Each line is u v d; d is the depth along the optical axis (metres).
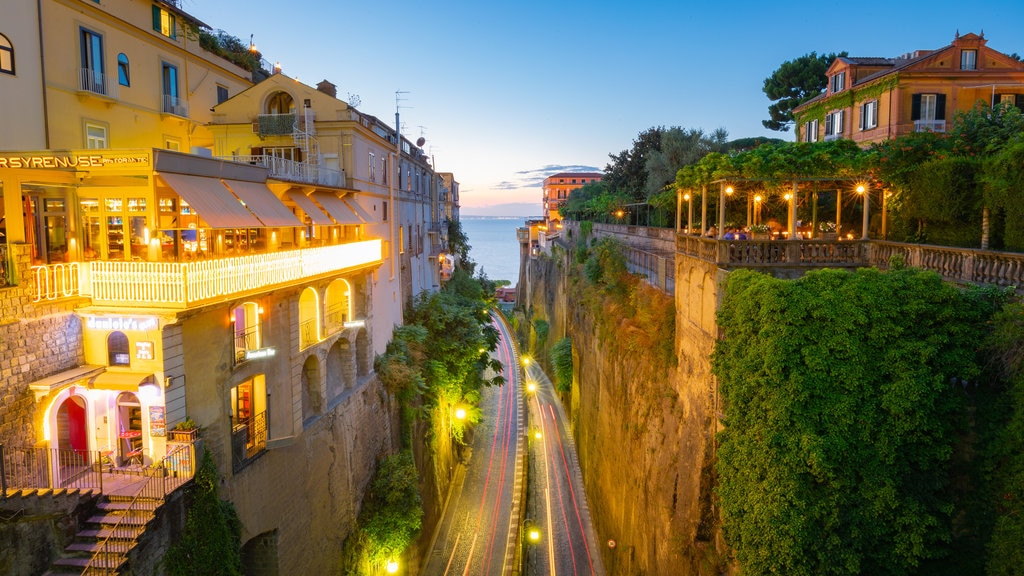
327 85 32.25
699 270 18.81
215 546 15.66
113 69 23.22
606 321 34.00
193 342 16.23
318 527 22.03
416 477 28.02
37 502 12.72
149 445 15.74
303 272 20.67
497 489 36.69
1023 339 11.31
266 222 18.61
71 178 15.84
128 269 15.17
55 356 14.99
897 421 12.11
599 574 28.34
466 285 57.91
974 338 12.16
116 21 23.25
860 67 37.38
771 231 28.23
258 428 18.95
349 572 23.70
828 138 39.53
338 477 23.70
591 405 36.81
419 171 45.06
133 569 13.27
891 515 11.94
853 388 12.45
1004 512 11.52
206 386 16.66
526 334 77.50
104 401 16.03
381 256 28.95
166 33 26.58
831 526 12.00
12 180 14.30
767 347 13.21
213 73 30.42
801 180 20.17
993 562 11.27
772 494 12.42
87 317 15.59
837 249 17.50
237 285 16.95
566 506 34.59
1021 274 12.93
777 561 12.20
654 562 20.98
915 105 32.66
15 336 13.95
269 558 19.33
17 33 19.02
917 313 12.58
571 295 50.97
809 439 12.19
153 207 15.45
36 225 15.85
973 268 14.20
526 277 95.06
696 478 17.75
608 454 30.44
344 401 24.62
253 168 19.47
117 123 23.50
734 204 30.39
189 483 15.18
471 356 39.97
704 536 16.95
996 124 19.80
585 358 40.50
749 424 13.94
